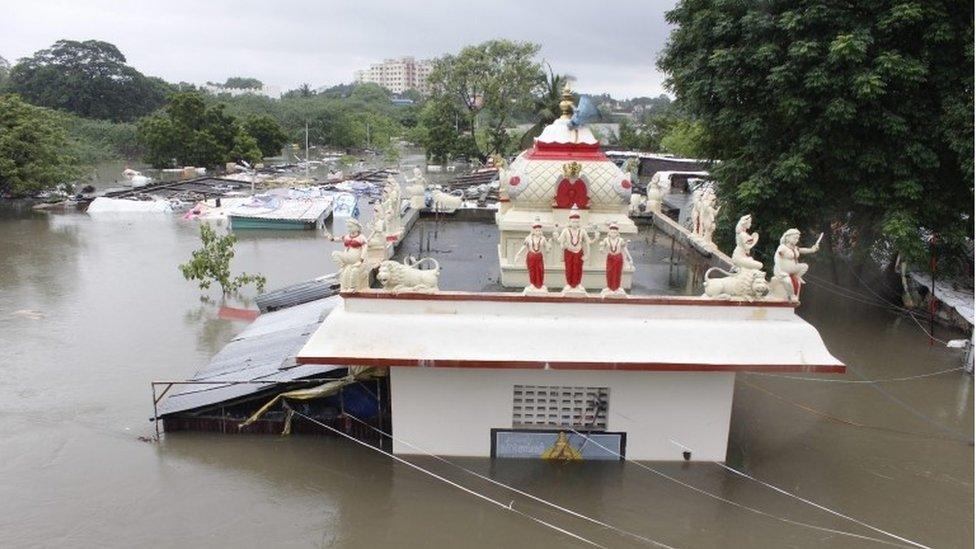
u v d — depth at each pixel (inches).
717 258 612.7
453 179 2503.7
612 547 410.6
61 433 538.9
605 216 560.4
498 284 558.3
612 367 427.5
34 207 1811.0
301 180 2470.5
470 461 476.7
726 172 865.5
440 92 3238.2
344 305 448.8
